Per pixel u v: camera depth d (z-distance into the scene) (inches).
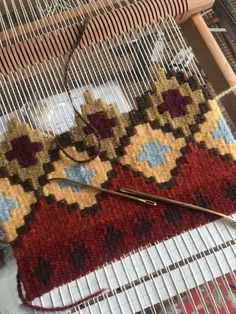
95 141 11.3
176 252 10.5
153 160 11.2
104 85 12.5
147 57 12.7
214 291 11.2
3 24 13.2
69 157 11.1
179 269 10.3
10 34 13.0
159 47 12.8
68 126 12.0
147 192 10.9
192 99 11.6
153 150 11.2
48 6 14.0
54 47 11.9
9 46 11.9
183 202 10.7
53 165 11.2
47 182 11.1
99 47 12.4
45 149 11.3
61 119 12.1
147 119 11.4
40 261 10.5
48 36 11.9
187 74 12.4
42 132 11.5
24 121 12.1
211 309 11.0
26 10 14.3
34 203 10.9
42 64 12.2
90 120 11.4
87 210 10.8
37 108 12.2
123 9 12.3
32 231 10.7
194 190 10.9
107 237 10.6
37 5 13.8
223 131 11.3
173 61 12.9
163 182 11.0
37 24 13.0
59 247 10.6
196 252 10.4
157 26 12.6
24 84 12.5
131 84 12.6
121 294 10.2
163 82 11.7
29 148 11.2
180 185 10.9
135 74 12.6
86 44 12.2
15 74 12.1
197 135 11.3
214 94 13.3
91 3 13.3
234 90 12.1
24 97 12.5
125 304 10.1
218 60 12.4
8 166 11.2
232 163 11.1
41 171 11.1
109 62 12.6
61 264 10.4
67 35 11.9
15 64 11.9
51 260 10.5
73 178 11.1
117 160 11.2
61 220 10.8
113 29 12.2
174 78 11.7
